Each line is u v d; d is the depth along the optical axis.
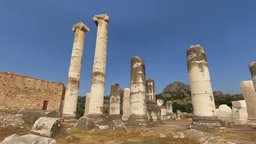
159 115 23.34
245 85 18.06
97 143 8.72
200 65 12.35
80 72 19.16
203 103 11.68
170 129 11.93
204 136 9.17
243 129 13.34
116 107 23.84
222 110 22.80
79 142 8.88
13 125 10.23
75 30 20.20
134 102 14.70
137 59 15.87
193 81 12.39
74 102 17.75
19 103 20.38
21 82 20.97
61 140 9.11
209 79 12.23
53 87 24.45
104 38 17.83
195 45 13.02
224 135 9.91
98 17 18.47
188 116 37.94
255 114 16.73
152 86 26.80
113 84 25.14
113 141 9.18
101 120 14.98
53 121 9.81
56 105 24.39
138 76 15.23
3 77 19.42
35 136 5.71
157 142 8.58
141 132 11.34
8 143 5.31
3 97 19.08
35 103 22.00
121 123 12.67
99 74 16.58
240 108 20.00
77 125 12.98
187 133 9.86
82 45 19.73
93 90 16.20
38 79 22.81
